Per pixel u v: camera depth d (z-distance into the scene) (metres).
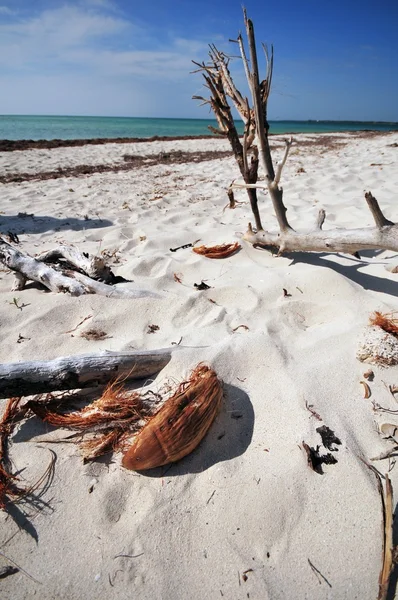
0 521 1.58
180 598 1.34
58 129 33.16
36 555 1.47
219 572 1.40
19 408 2.05
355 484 1.60
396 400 1.97
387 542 1.39
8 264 3.20
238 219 5.23
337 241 2.77
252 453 1.75
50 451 1.84
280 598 1.32
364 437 1.80
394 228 2.40
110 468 1.75
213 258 3.77
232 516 1.54
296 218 5.04
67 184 8.16
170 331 2.63
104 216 5.76
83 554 1.47
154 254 3.90
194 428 1.70
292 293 2.97
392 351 2.12
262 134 2.90
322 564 1.40
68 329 2.73
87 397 2.11
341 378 2.08
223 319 2.71
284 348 2.32
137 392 2.06
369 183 7.04
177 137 21.70
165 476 1.69
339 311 2.69
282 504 1.55
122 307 2.88
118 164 11.31
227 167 10.45
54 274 3.16
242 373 2.13
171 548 1.46
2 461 1.80
